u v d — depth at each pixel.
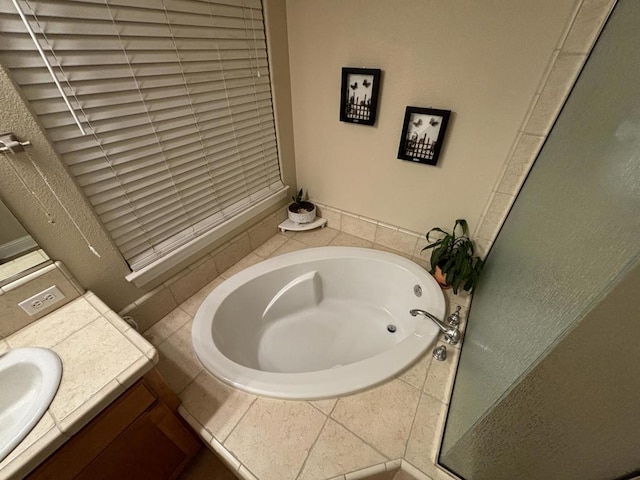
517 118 1.14
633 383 0.35
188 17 1.08
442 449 0.90
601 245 0.40
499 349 0.71
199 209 1.43
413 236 1.72
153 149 1.14
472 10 1.05
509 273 0.95
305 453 0.91
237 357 1.43
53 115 0.86
